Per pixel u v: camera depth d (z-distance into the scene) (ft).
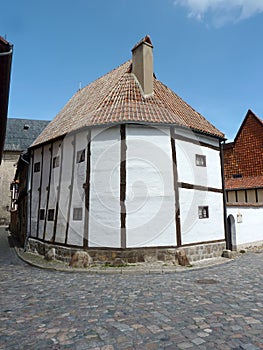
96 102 40.32
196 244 35.12
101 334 13.47
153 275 27.48
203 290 21.48
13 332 13.85
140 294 20.48
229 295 20.03
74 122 39.70
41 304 18.31
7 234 80.38
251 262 34.55
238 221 43.93
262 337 12.95
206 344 12.27
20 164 55.31
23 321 15.30
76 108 47.26
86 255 31.55
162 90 43.73
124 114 33.91
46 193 41.16
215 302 18.38
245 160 66.03
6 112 23.00
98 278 26.30
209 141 40.19
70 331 13.89
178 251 32.14
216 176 40.16
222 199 40.63
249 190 58.03
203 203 37.06
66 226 35.17
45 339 13.01
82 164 34.40
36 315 16.22
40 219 42.14
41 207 42.27
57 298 19.69
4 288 22.66
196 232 35.40
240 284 23.38
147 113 34.83
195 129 36.96
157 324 14.61
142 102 36.73
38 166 44.98
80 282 24.66
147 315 15.97
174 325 14.46
